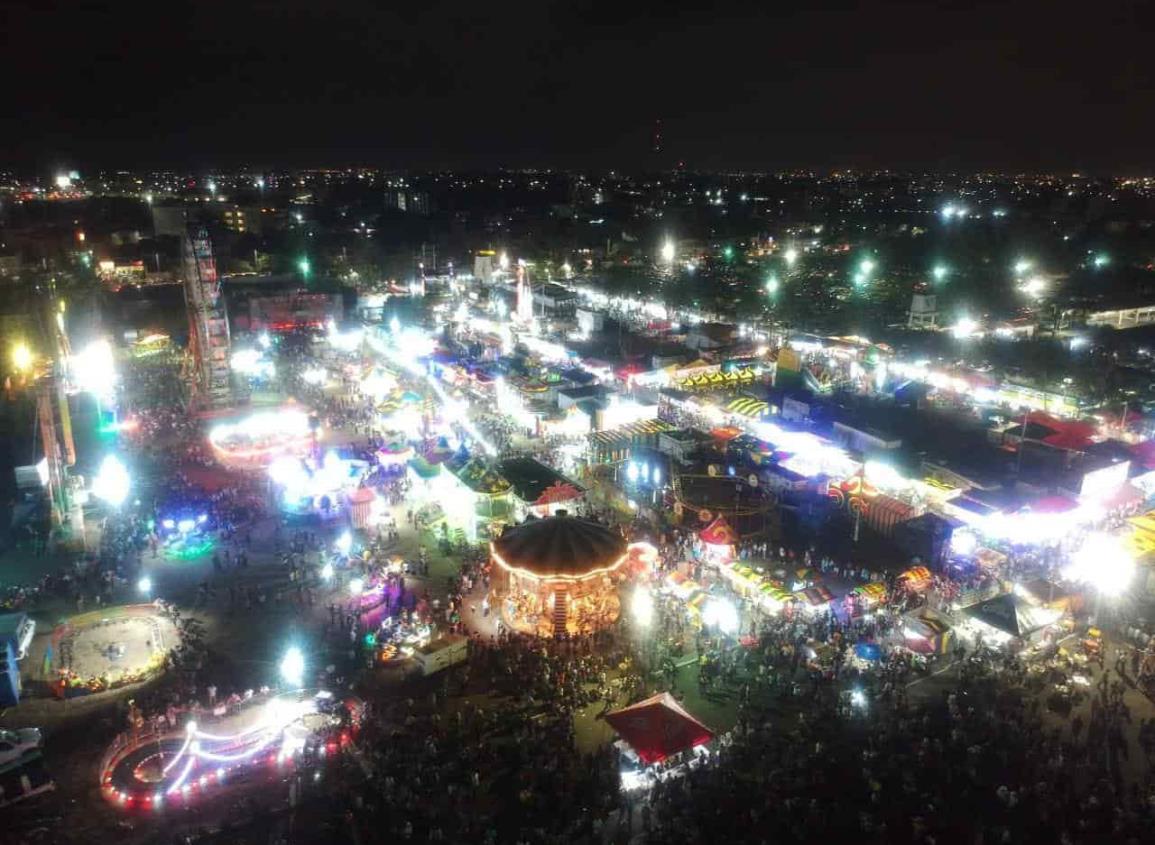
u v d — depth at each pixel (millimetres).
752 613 45969
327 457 61938
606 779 33125
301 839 30234
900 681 39562
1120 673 40000
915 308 127562
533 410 78500
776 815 31094
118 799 32250
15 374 89312
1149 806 30984
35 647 42469
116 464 58562
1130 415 77125
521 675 40312
